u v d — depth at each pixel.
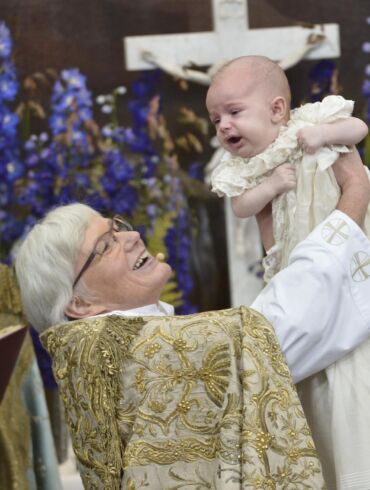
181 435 2.69
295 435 2.66
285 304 2.86
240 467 2.58
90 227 3.06
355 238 2.91
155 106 5.00
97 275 3.01
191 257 4.94
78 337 2.81
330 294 2.85
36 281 3.02
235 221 4.94
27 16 5.04
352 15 5.07
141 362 2.76
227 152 3.21
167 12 5.07
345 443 2.82
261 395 2.66
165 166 4.96
